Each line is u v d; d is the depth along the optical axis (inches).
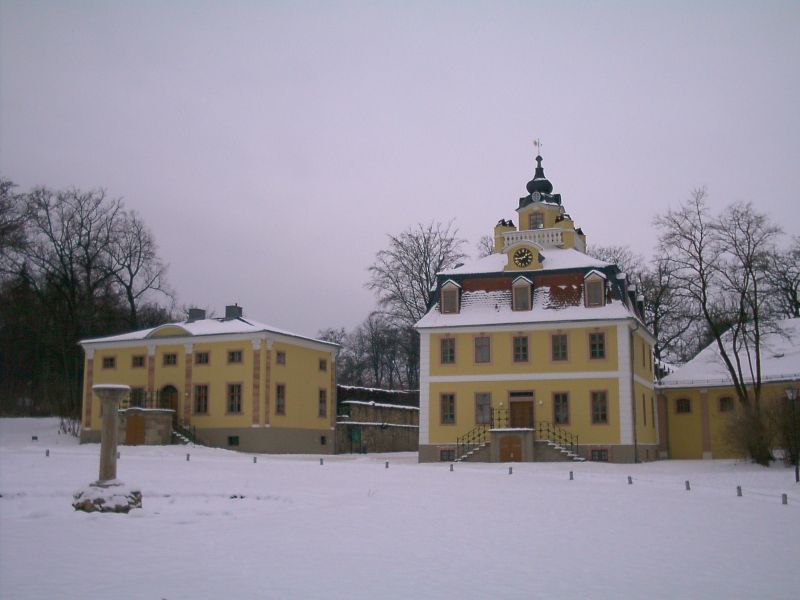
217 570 574.9
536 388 1955.0
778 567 603.8
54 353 2866.6
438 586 530.9
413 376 3686.0
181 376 2311.8
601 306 1948.8
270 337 2237.9
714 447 2140.7
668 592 519.8
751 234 1909.4
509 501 1024.2
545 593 514.0
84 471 1369.3
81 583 528.4
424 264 2768.2
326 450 2436.0
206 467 1477.6
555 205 2272.4
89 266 2805.1
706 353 2277.3
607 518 872.9
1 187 2600.9
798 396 1595.7
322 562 608.7
